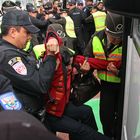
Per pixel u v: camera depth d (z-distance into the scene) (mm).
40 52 3031
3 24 2281
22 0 12086
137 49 1550
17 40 2283
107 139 2715
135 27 1826
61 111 2604
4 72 2166
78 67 2871
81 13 8250
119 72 2824
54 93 2529
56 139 518
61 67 2488
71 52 2750
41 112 2424
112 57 2828
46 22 6902
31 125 520
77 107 2889
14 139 502
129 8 900
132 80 1814
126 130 2068
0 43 2297
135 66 1656
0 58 2166
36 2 14742
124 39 2143
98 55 2877
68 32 5984
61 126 2633
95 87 2998
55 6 9969
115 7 932
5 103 1761
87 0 11266
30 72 2240
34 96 2309
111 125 3043
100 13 7965
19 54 2234
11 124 514
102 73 2924
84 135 2650
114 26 2662
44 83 2270
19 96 2238
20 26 2260
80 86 2922
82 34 8227
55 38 2385
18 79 2180
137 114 1485
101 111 3057
